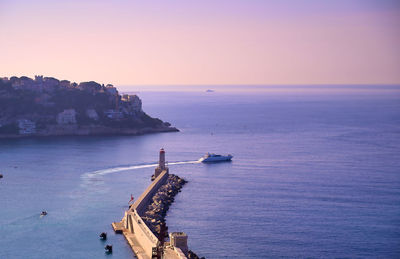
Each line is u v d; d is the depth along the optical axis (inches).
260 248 6983.3
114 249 6958.7
